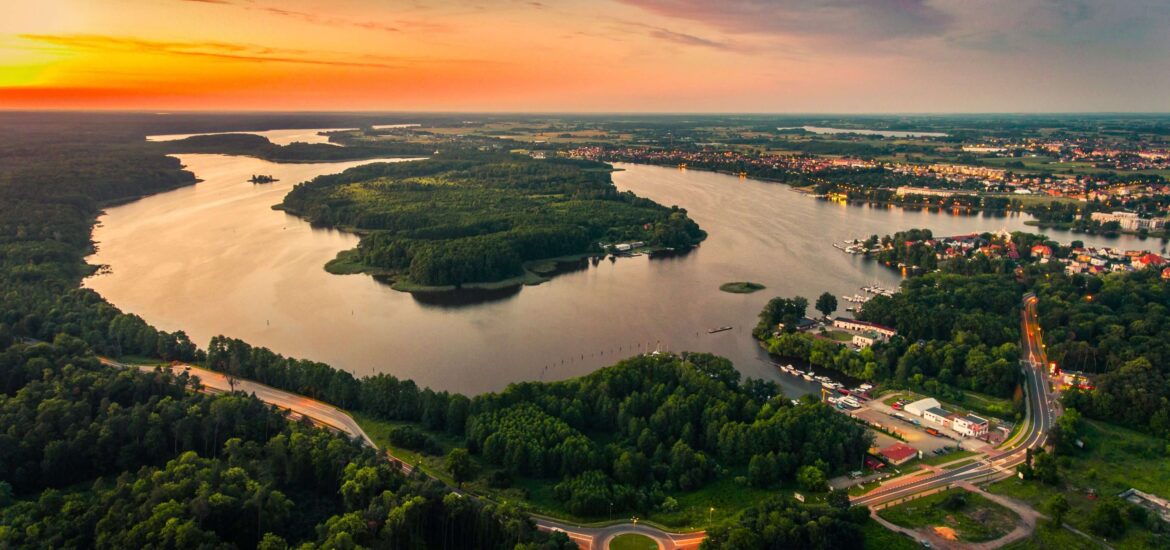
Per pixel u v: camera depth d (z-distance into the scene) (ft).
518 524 638.12
